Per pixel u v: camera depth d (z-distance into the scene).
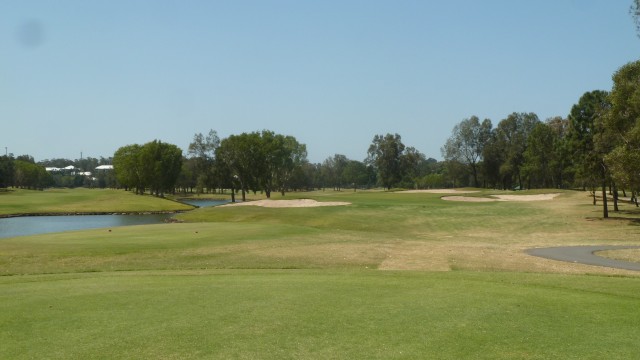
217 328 9.84
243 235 29.03
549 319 10.52
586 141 47.81
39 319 10.52
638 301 12.23
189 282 14.95
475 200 64.69
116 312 11.09
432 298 12.55
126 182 117.75
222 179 122.50
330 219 46.75
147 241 25.59
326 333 9.52
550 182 122.75
